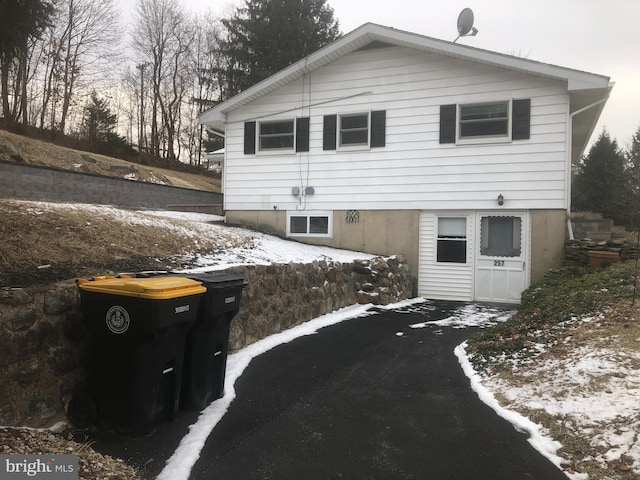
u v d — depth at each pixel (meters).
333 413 4.20
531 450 3.51
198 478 3.05
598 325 5.42
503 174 10.88
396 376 5.25
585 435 3.54
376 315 9.04
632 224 18.80
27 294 3.46
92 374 3.66
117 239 6.20
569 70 9.97
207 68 34.81
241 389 4.75
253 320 6.48
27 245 4.78
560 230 10.45
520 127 10.72
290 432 3.79
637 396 3.82
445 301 11.17
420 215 11.65
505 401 4.41
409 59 11.63
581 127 13.05
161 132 37.56
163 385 3.74
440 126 11.38
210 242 8.00
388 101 11.85
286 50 26.86
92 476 2.89
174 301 3.59
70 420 3.67
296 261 8.28
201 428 3.77
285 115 12.88
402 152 11.73
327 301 8.85
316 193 12.56
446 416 4.14
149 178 23.06
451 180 11.30
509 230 10.95
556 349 5.17
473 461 3.34
